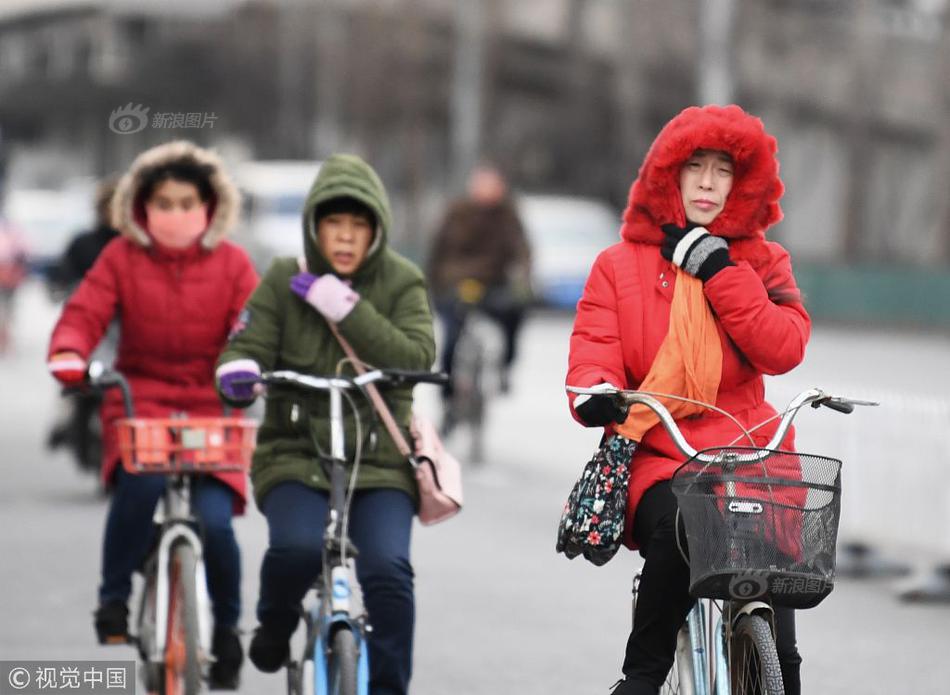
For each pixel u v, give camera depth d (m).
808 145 153.50
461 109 137.50
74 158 191.25
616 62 155.50
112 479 19.14
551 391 59.16
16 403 54.12
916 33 149.00
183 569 17.59
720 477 13.32
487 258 42.34
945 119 126.00
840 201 152.00
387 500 16.70
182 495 18.38
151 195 19.05
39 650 22.52
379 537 16.36
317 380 16.52
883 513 29.05
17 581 26.94
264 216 87.44
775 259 15.30
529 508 35.16
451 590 26.88
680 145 14.81
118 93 153.00
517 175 160.00
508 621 24.70
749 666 14.34
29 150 199.25
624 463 14.74
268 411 17.05
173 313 19.17
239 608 18.64
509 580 27.78
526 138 161.50
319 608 15.96
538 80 170.12
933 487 27.70
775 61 147.88
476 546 30.83
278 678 21.28
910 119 145.88
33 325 90.12
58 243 123.06
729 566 13.23
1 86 166.75
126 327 19.30
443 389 42.25
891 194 148.38
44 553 29.33
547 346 77.94
